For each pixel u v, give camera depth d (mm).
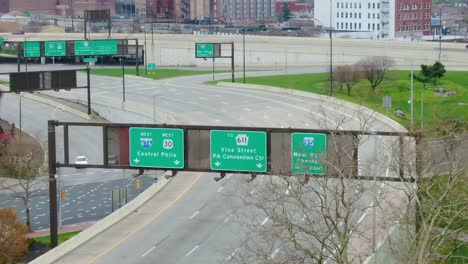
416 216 51156
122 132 61281
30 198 94500
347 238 46844
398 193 68562
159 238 70000
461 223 59094
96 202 92625
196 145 60188
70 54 178000
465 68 158375
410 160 60031
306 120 118625
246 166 59125
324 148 57219
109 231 72438
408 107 123438
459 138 65500
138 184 96938
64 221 84938
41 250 72688
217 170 59812
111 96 156500
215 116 127312
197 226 73062
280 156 58469
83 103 153375
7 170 101812
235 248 63750
